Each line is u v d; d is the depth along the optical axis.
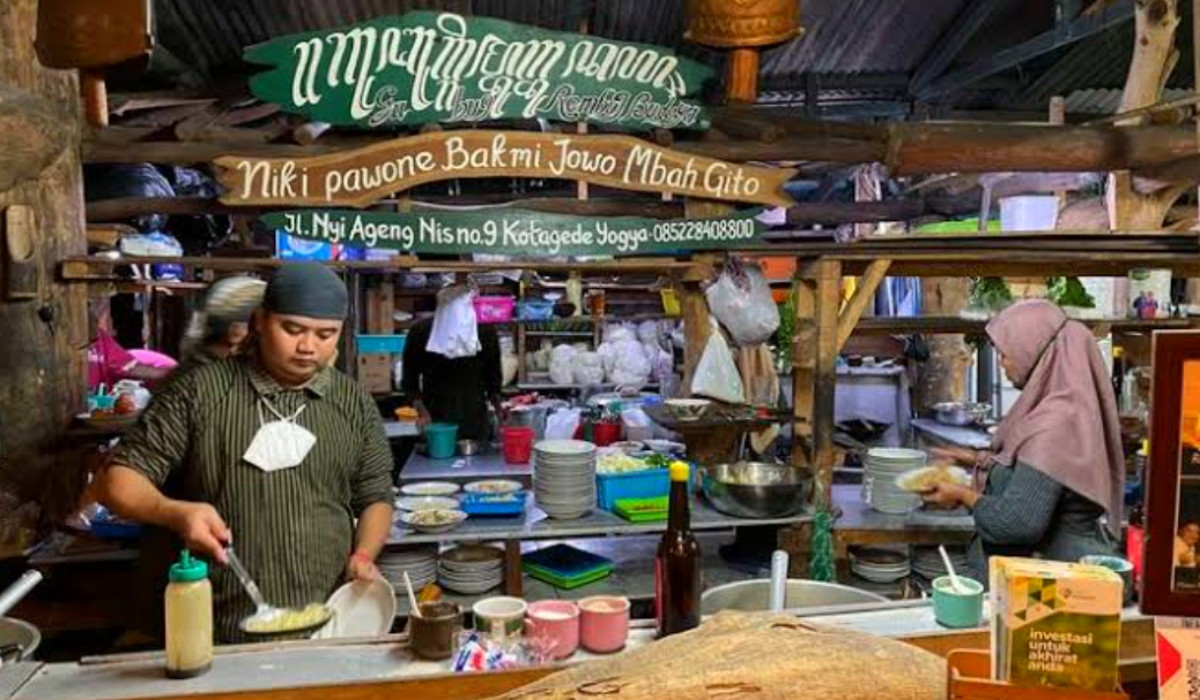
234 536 2.04
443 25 3.04
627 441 4.13
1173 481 0.96
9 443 2.73
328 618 1.70
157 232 4.05
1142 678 1.41
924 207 5.88
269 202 3.01
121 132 3.02
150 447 2.01
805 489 2.96
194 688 1.38
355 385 2.25
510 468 3.72
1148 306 3.49
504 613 1.55
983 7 5.64
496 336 4.87
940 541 3.07
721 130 3.31
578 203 3.22
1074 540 2.25
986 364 5.74
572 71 3.13
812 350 3.14
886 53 6.50
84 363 3.09
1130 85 4.07
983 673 1.03
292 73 2.98
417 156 3.07
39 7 1.71
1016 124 3.44
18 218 2.73
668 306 5.29
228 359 2.14
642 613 2.92
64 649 2.89
